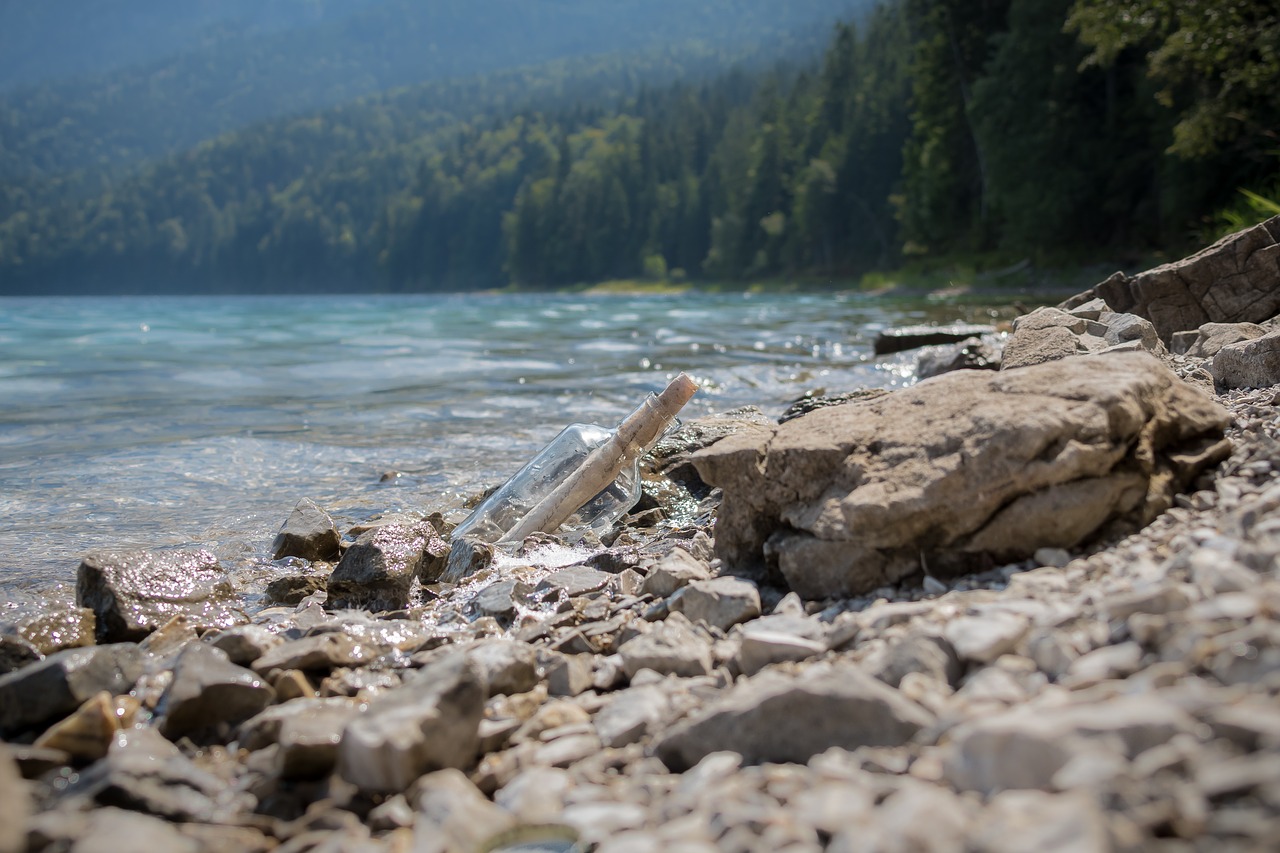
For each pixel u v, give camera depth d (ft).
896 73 246.88
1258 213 58.03
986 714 6.76
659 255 354.95
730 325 68.08
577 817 6.83
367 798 7.62
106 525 19.15
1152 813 4.91
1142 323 19.26
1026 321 20.40
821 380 36.88
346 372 42.60
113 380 39.78
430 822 6.82
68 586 15.34
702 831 6.14
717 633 10.46
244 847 7.02
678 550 13.05
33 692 9.35
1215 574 7.62
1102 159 125.08
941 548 10.50
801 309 90.63
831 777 6.55
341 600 14.16
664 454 22.98
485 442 27.02
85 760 8.54
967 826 5.41
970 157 166.30
